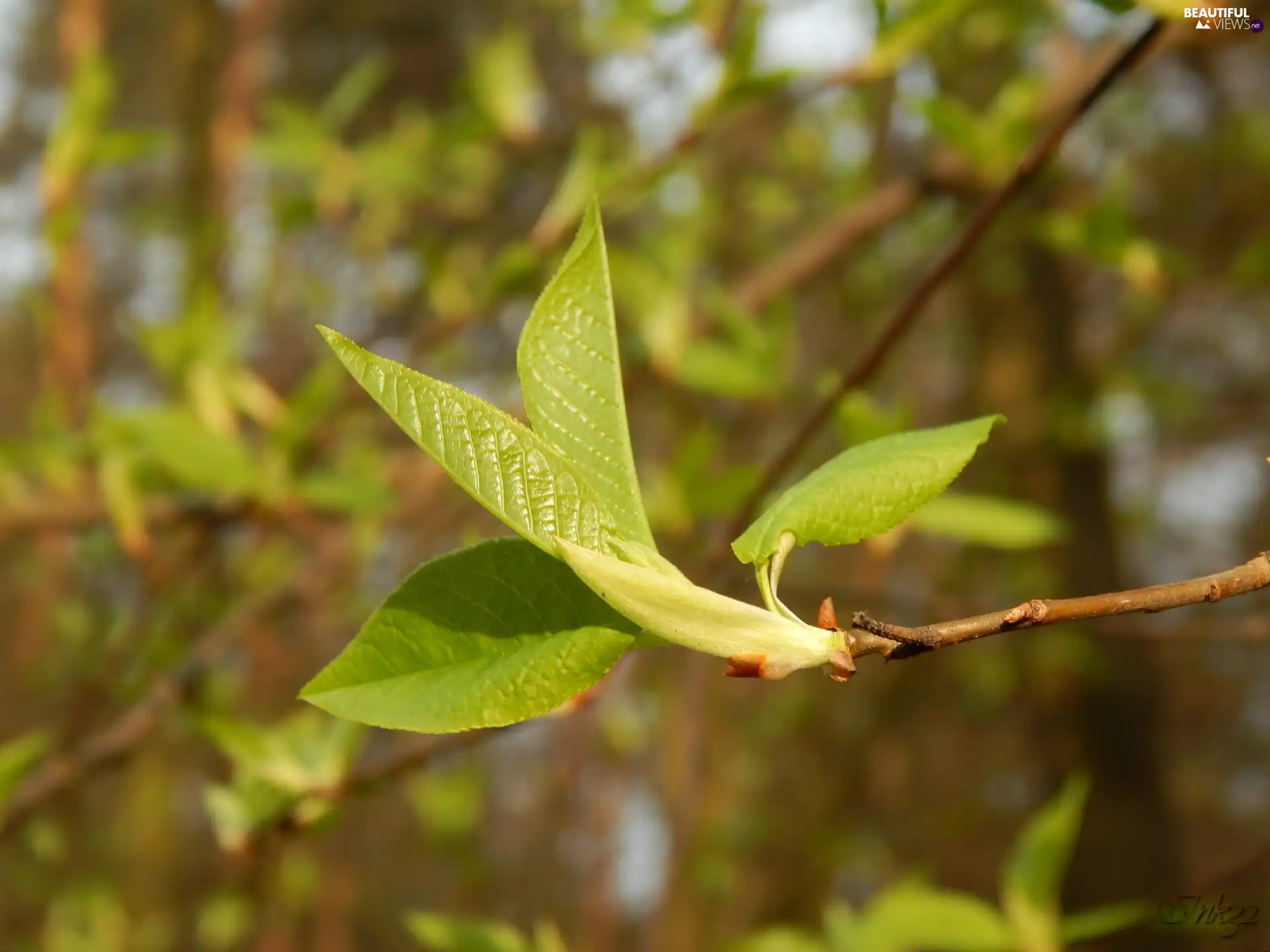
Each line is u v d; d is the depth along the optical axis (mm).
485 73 650
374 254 891
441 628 235
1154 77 1005
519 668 232
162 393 780
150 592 589
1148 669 1149
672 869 729
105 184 1253
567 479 228
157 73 1294
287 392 941
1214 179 1051
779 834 1467
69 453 595
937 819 1461
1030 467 1136
